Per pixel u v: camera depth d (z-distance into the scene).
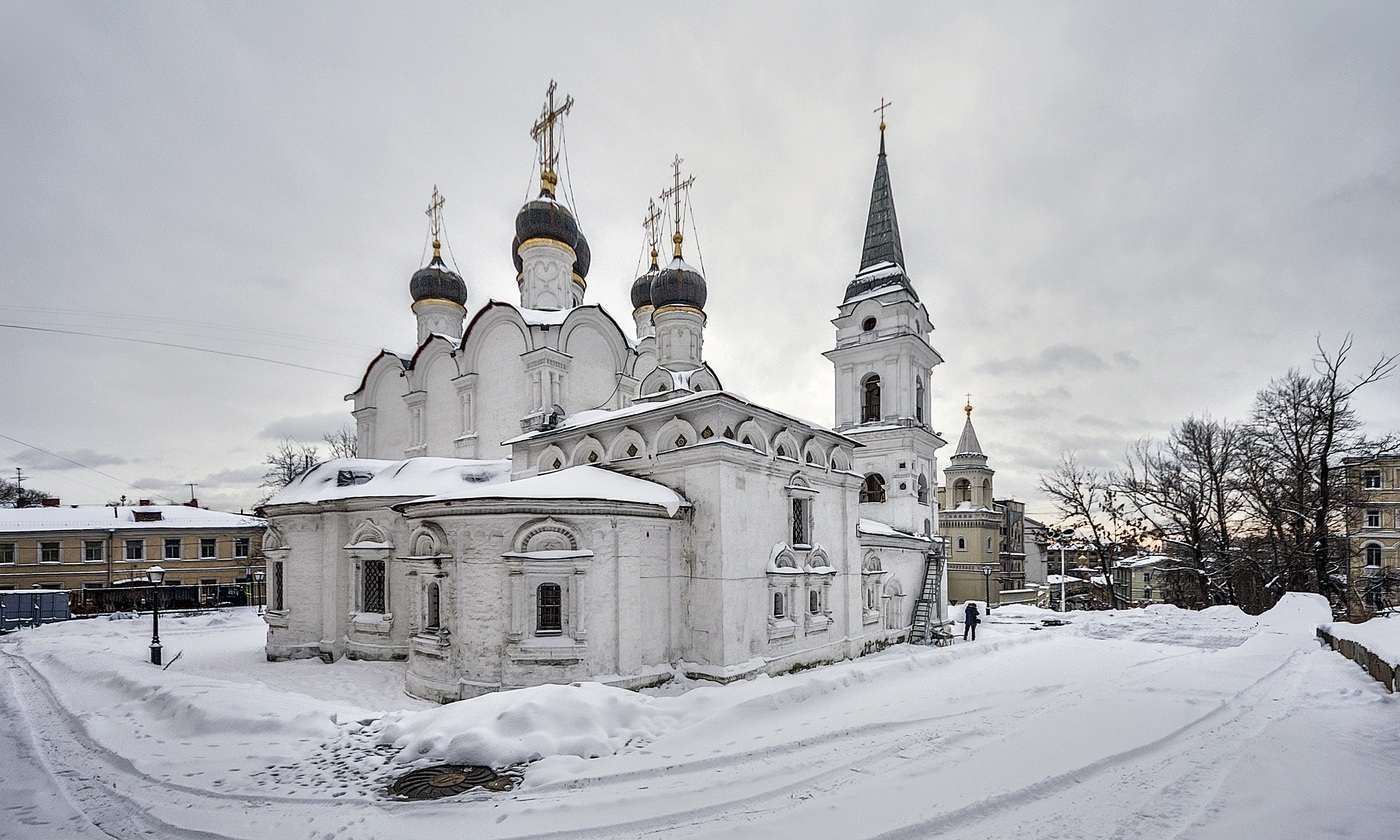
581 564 15.48
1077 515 49.12
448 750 9.73
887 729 11.02
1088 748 9.63
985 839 6.77
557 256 31.64
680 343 26.61
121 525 43.44
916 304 32.25
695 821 7.39
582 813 7.65
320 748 10.26
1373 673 14.06
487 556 15.68
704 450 17.53
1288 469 38.41
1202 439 42.97
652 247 36.53
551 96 32.91
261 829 7.50
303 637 21.39
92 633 29.39
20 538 41.00
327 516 21.67
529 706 10.54
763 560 18.73
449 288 35.25
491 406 27.97
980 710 12.30
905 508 30.09
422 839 7.14
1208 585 42.22
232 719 11.29
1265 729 10.64
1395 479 49.56
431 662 16.27
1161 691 13.72
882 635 25.81
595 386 28.80
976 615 29.08
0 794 8.79
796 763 9.27
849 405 33.00
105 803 8.47
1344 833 6.46
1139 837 6.67
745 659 17.62
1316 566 37.00
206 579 44.84
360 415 33.94
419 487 21.27
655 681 16.55
